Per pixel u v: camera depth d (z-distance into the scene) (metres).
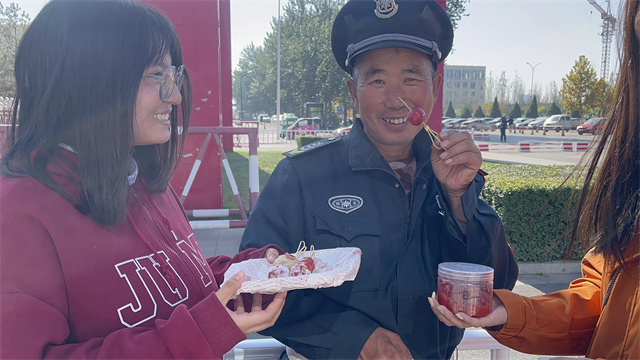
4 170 0.99
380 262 1.59
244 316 1.07
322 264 1.34
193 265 1.28
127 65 1.01
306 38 21.36
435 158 1.53
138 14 1.04
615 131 1.27
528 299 1.40
